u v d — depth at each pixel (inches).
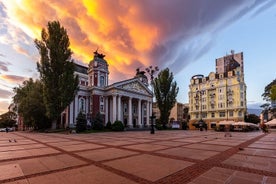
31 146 494.0
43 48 1368.1
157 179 202.7
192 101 2847.0
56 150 414.0
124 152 382.3
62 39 1408.7
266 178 204.4
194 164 272.2
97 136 919.7
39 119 1675.7
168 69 2076.8
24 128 2407.7
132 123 2252.7
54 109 1344.7
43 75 1362.0
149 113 2353.6
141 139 714.2
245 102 2468.0
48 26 1396.4
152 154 357.4
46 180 197.8
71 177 208.7
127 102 2288.4
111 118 1959.9
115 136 913.5
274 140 690.8
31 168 249.0
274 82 1935.3
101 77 2087.8
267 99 2023.9
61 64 1379.2
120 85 1975.9
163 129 1990.7
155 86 2065.7
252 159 309.0
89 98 1975.9
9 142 616.7
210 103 2628.0
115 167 254.2
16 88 2081.7
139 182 193.0
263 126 1576.0
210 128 2561.5
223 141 634.2
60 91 1347.2
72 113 1804.9
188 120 2962.6
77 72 2314.2
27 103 1621.6
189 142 592.1
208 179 201.9
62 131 1398.9
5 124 3299.7
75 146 487.8
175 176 213.5
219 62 2881.4
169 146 482.6
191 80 2903.5
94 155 346.3
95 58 2073.1
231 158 317.7
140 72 2682.1
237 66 2672.2
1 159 310.3
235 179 201.3
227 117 2434.8
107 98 1990.7
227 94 2470.5
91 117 1704.0
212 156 336.2
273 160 301.3
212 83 2637.8
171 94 2058.3
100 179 201.8
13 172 229.1
